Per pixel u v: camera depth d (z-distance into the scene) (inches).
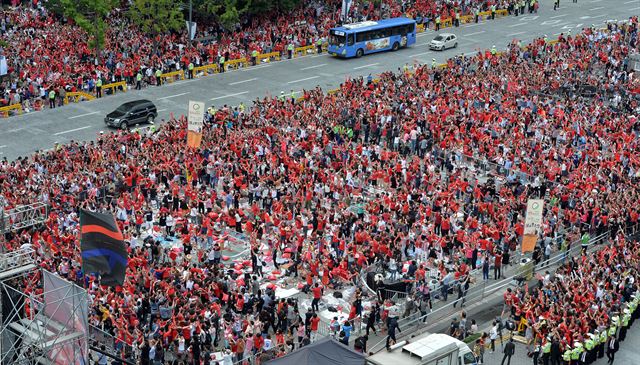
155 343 1807.3
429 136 3117.6
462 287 2160.4
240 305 2014.0
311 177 2706.7
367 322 2028.8
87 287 1977.1
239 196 2637.8
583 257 2219.5
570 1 5310.0
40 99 3432.6
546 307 2001.7
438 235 2434.8
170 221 2450.8
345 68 4047.7
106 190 2600.9
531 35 4586.6
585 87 3681.1
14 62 3582.7
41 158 2775.6
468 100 3403.1
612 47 4141.2
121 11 4288.9
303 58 4195.4
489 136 3031.5
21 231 2233.0
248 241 2423.7
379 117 3233.3
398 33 4335.6
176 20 3961.6
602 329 1934.1
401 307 2075.5
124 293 1964.8
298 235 2309.3
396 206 2511.1
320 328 2038.6
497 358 1964.8
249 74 3924.7
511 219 2519.7
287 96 3636.8
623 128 3184.1
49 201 2434.8
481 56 3917.3
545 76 3750.0
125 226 2365.9
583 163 2822.3
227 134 3036.4
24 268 1670.8
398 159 2906.0
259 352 1847.9
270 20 4468.5
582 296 2014.0
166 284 1990.7
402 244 2290.8
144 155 2800.2
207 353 1797.5
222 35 4217.5
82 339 1589.6
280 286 2215.8
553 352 1895.9
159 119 3356.3
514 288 2235.5
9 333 1647.4
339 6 4746.6
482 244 2276.1
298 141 3006.9
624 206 2522.1
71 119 3331.7
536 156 2906.0
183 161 2802.7
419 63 4109.3
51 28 4060.0
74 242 2201.0
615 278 2124.8
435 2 4847.4
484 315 2140.7
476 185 2659.9
